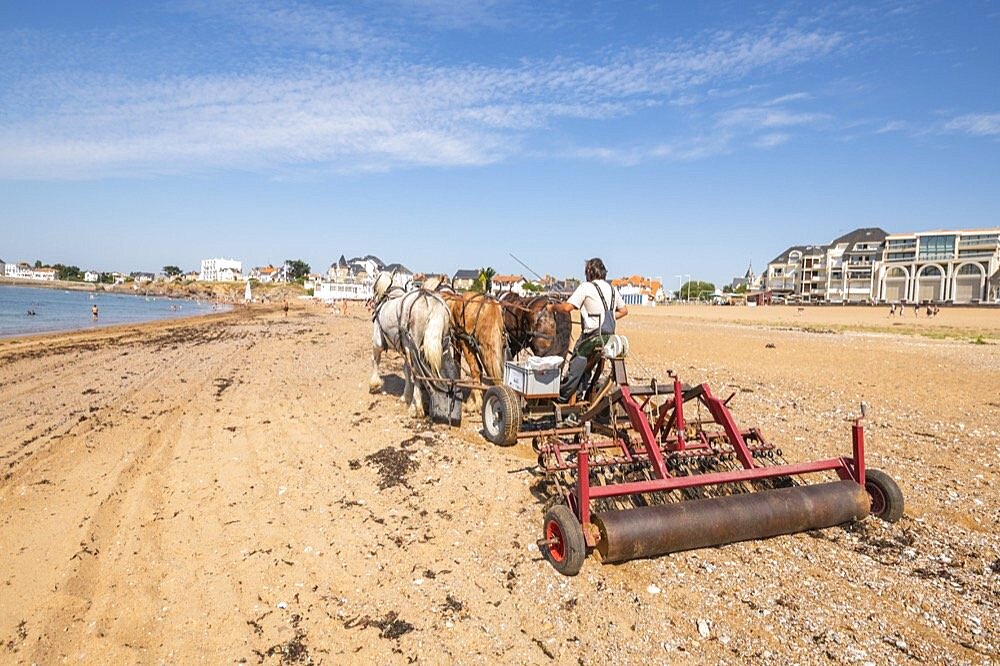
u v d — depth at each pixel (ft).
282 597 16.74
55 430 34.50
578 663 13.85
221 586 17.29
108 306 311.27
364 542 19.94
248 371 59.77
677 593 16.63
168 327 148.05
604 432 24.85
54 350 84.12
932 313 220.84
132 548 19.58
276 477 26.32
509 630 15.11
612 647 14.38
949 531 20.44
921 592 16.63
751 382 51.70
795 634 14.79
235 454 29.71
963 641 14.48
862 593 16.61
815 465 20.31
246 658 14.17
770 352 75.46
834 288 431.02
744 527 17.93
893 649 14.20
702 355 72.13
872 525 20.63
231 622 15.60
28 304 296.10
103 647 14.60
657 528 16.98
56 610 16.14
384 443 31.30
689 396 23.17
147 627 15.42
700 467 24.03
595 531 17.10
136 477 26.30
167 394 46.37
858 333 124.36
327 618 15.71
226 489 24.86
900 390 47.60
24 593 16.98
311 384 50.80
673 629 15.05
